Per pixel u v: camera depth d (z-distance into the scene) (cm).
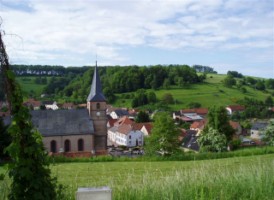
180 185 892
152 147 4522
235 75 19538
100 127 6234
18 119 580
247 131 8775
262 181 902
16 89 576
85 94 13138
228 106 11762
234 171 1015
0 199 638
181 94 13350
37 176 598
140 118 9962
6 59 568
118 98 13225
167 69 14588
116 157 3120
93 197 579
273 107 12125
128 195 850
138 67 14062
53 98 13462
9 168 586
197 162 2522
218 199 833
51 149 5884
